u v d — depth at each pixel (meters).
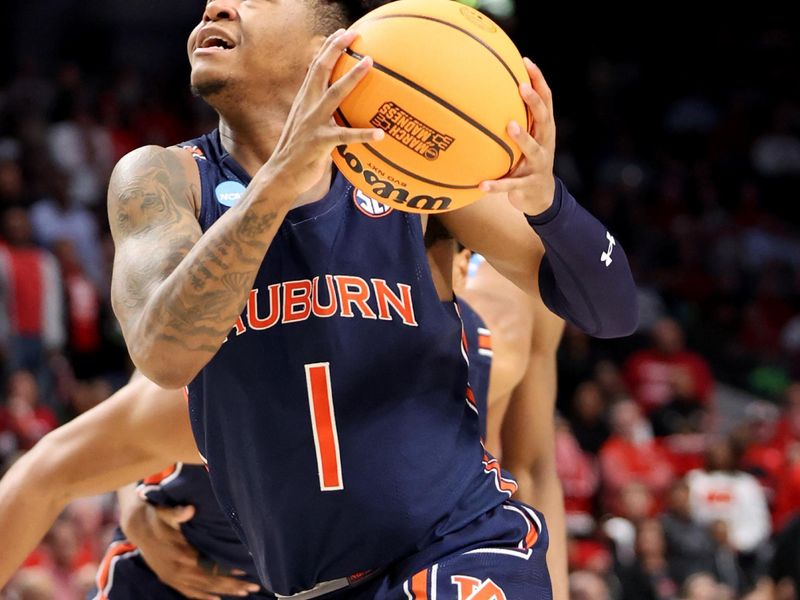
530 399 5.45
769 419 19.28
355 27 3.51
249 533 3.96
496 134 3.45
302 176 3.33
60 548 11.06
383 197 3.58
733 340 23.16
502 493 4.04
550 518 5.37
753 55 30.36
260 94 3.98
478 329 4.92
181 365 3.45
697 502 15.80
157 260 3.59
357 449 3.77
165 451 4.64
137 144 21.86
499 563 3.82
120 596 5.48
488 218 4.06
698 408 18.58
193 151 4.04
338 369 3.78
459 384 4.02
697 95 29.45
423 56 3.40
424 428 3.86
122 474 4.75
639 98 29.19
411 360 3.88
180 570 5.24
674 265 24.30
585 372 19.30
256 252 3.39
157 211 3.74
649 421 18.41
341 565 3.83
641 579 13.95
